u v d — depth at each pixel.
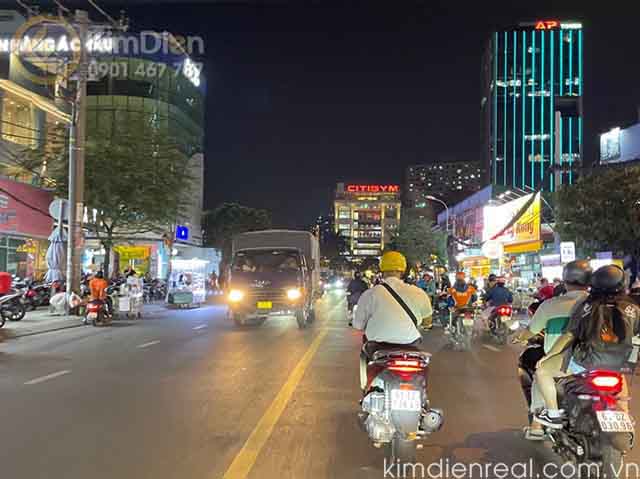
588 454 5.57
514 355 15.32
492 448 7.11
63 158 36.12
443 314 20.42
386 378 6.16
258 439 7.35
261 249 23.09
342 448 7.01
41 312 28.11
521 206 38.84
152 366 13.04
